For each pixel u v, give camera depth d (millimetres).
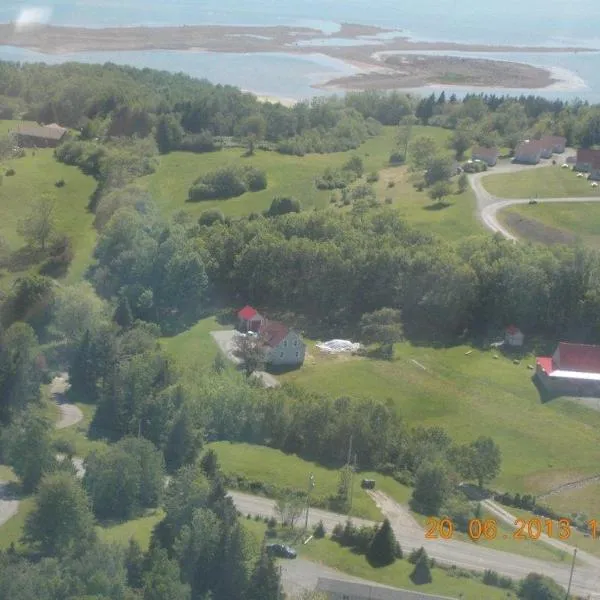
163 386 98688
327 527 78938
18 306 120250
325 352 126000
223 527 69562
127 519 76875
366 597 68500
